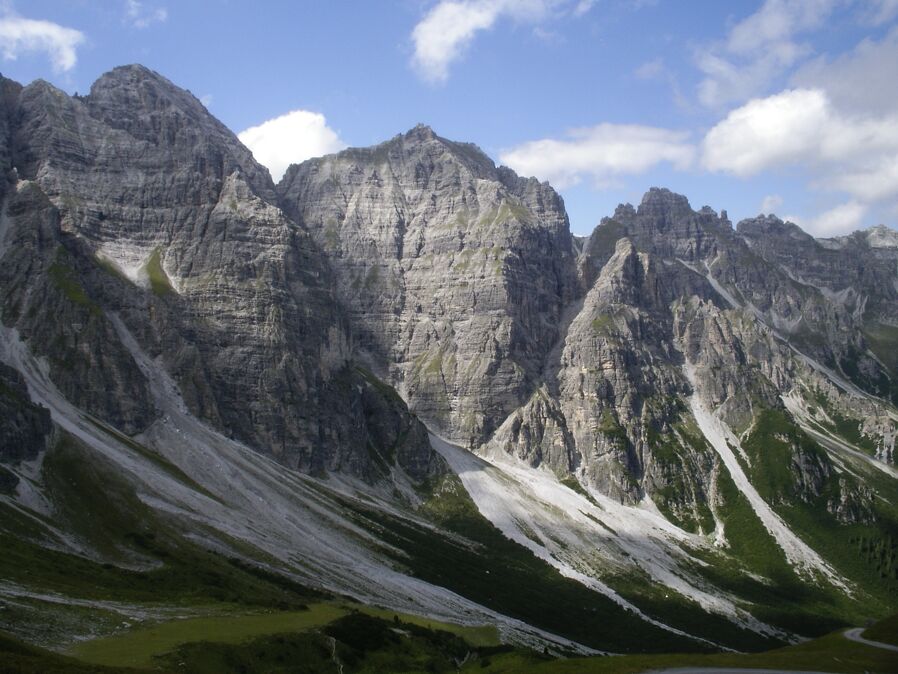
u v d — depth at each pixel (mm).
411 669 171000
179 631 149750
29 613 142125
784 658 166250
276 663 149125
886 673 162250
